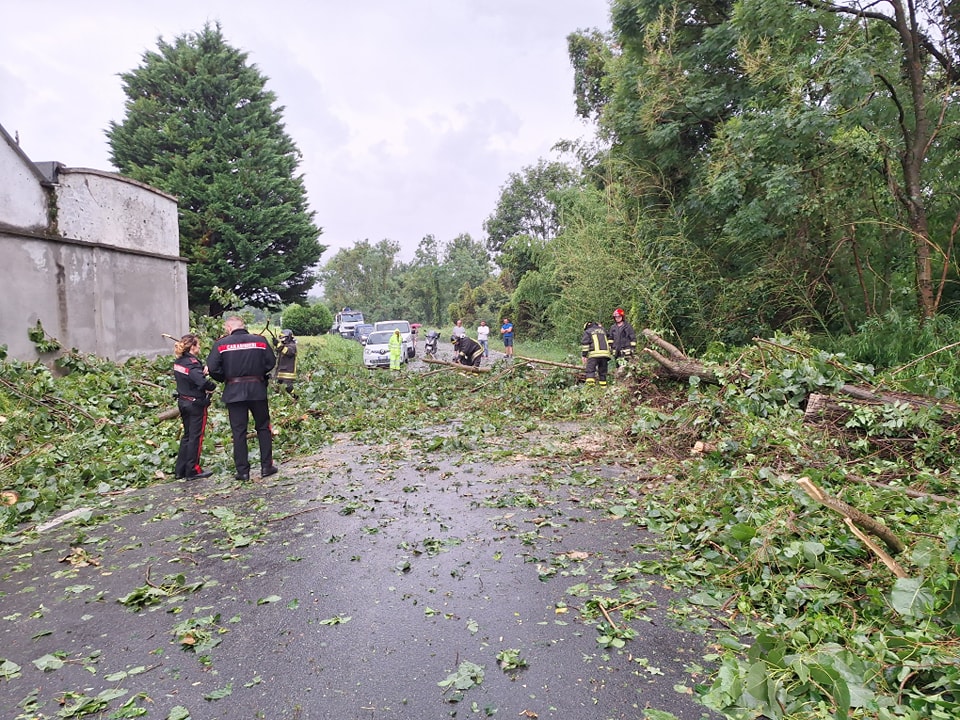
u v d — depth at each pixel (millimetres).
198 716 2557
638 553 4223
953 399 6238
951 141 10688
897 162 10867
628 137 14883
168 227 14883
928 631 2525
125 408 9766
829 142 10383
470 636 3154
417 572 4000
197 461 6914
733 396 6895
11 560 4461
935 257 10172
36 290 10672
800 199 10367
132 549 4613
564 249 19906
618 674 2779
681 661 2883
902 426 5660
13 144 10172
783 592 3344
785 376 6660
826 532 3773
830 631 2811
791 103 10273
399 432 9344
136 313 13422
